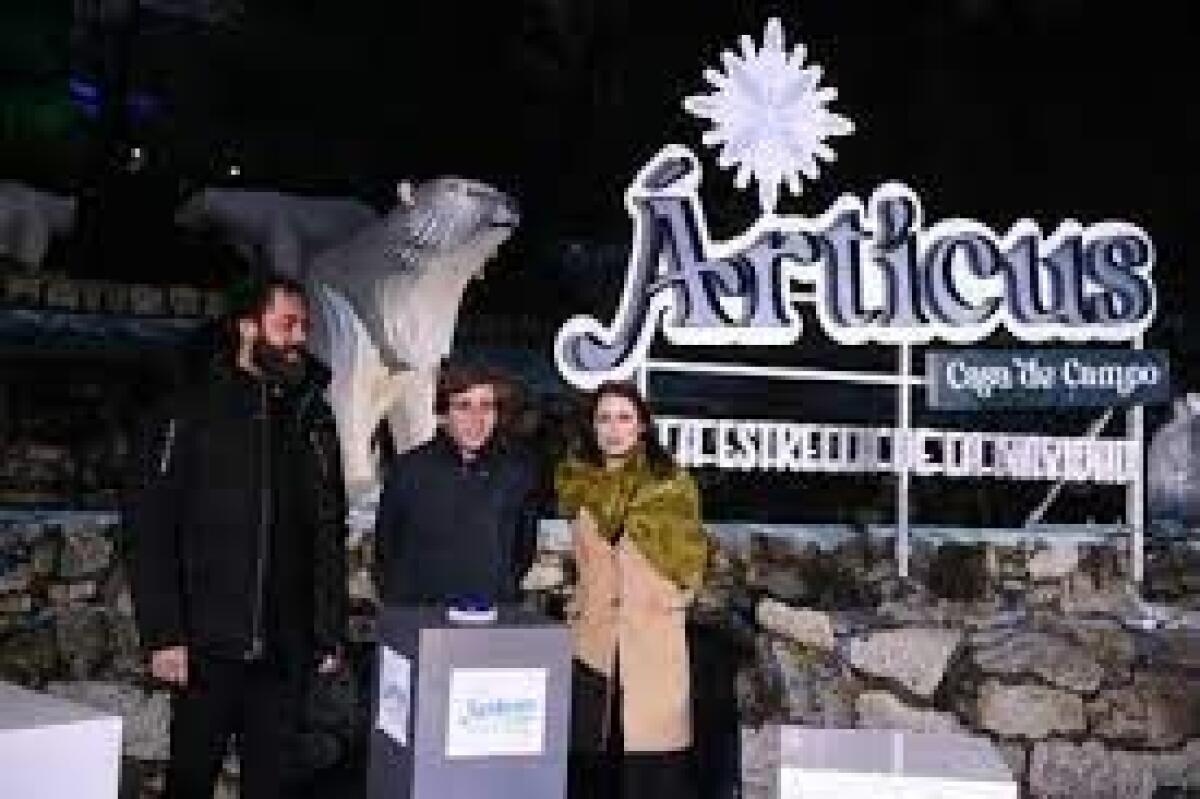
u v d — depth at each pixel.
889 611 5.41
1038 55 10.73
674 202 5.46
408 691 2.90
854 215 5.64
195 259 7.35
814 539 5.48
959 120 10.79
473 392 3.85
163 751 4.59
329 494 3.59
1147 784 5.37
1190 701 5.44
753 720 5.11
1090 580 5.73
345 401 4.94
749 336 5.51
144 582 3.30
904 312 5.64
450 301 5.09
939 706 5.25
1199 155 10.41
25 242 5.93
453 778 2.86
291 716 3.57
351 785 4.68
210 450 3.39
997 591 5.62
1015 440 5.66
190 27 9.97
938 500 7.08
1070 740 5.31
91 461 5.39
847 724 5.18
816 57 10.78
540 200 10.27
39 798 1.93
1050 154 10.73
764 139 5.55
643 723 3.88
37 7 8.73
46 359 5.65
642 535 3.91
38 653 4.48
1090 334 5.85
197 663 3.41
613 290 8.80
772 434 5.38
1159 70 10.51
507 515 3.94
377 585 4.02
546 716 2.95
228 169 9.78
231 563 3.38
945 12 10.74
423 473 3.93
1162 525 6.25
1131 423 5.80
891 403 7.83
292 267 5.80
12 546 4.50
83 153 8.50
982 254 5.75
